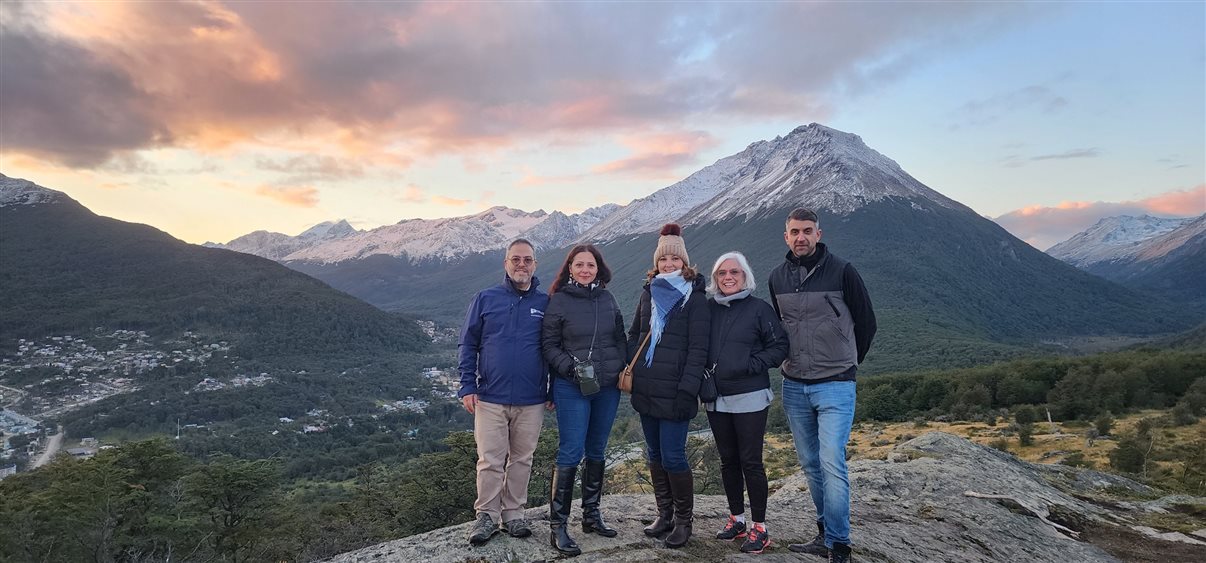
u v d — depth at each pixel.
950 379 76.69
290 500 33.34
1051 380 71.94
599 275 4.98
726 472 5.09
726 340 4.86
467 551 4.52
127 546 24.14
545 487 25.25
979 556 6.02
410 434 112.38
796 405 5.25
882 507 7.15
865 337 5.08
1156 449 38.53
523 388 4.77
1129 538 7.15
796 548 5.11
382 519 29.33
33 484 28.59
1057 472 9.93
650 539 4.93
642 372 4.84
